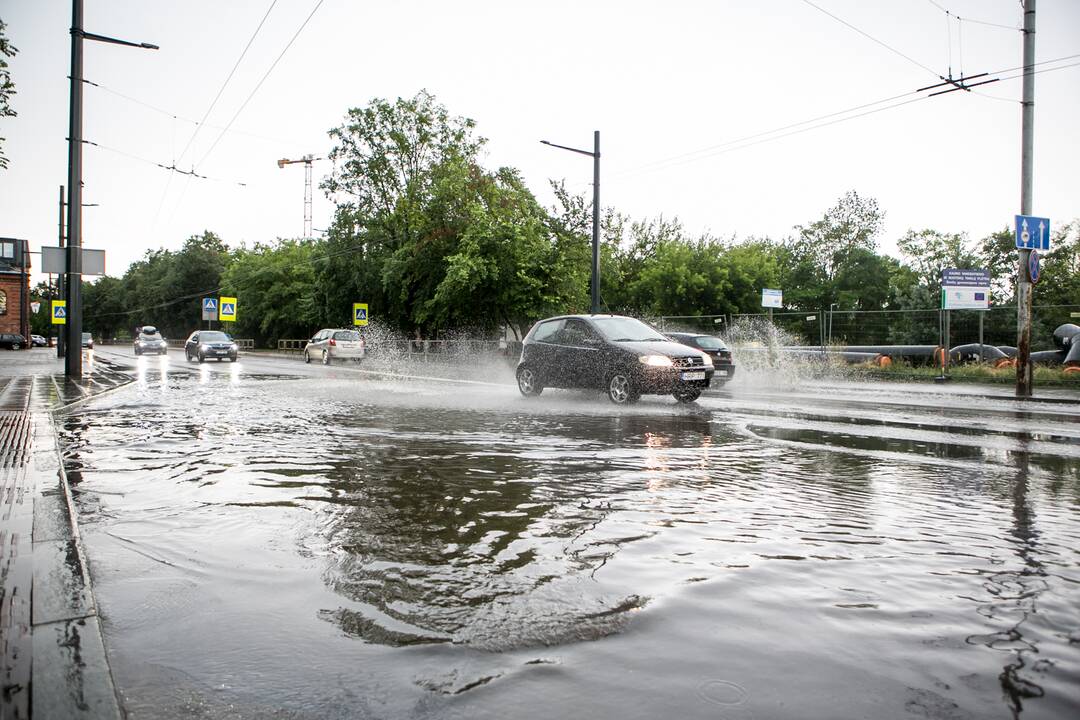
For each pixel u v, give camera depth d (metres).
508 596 2.79
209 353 32.12
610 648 2.32
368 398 12.38
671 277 43.66
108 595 2.80
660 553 3.36
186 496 4.56
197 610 2.65
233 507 4.27
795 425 8.77
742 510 4.23
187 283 86.31
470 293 27.50
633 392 11.14
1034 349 24.69
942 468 5.72
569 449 6.57
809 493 4.72
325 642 2.37
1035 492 4.81
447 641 2.38
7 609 2.48
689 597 2.78
